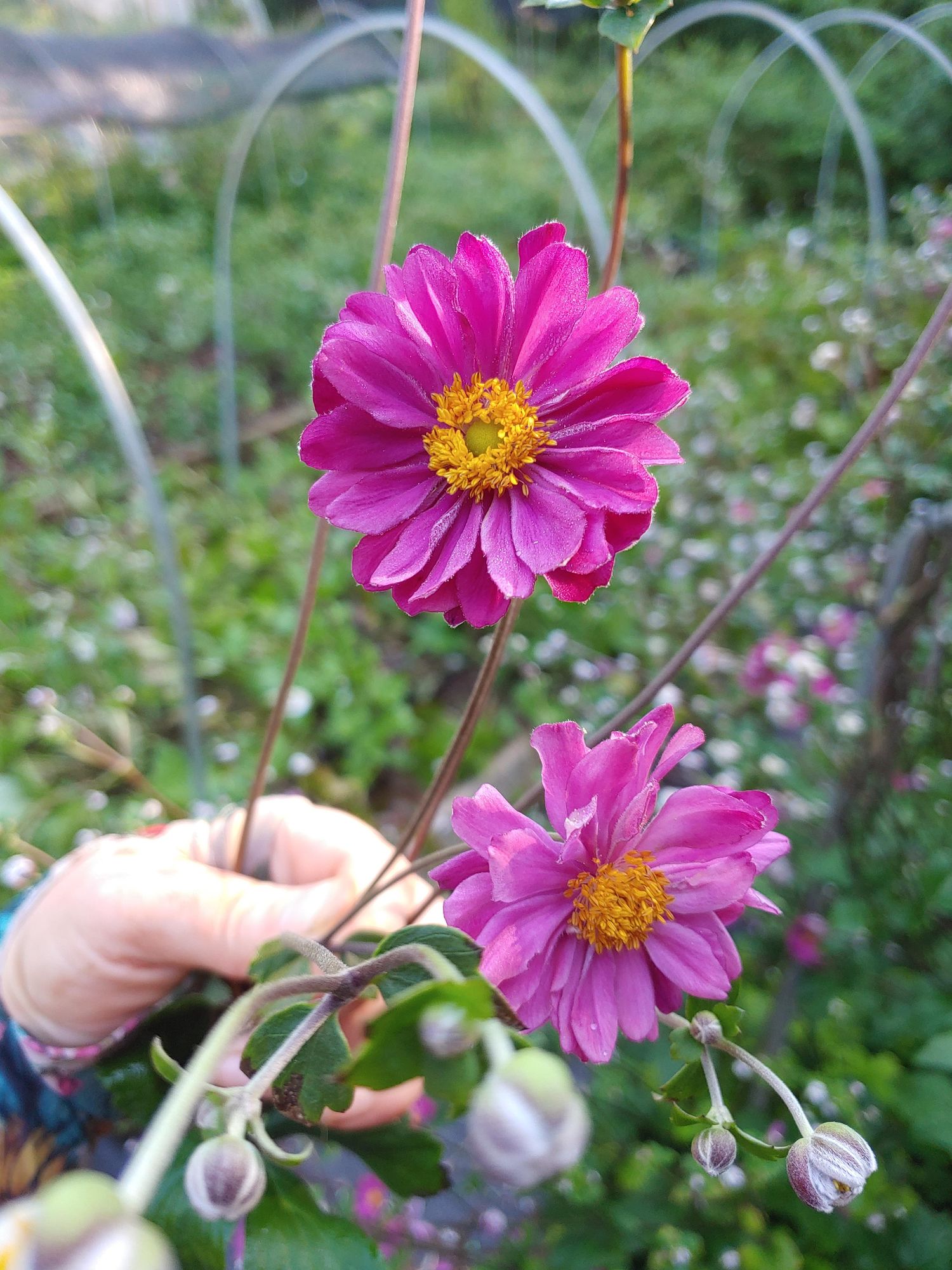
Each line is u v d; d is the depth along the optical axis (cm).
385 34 204
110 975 22
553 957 16
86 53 161
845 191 200
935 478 55
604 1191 35
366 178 207
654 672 63
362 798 62
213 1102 12
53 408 109
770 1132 35
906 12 206
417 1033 11
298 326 138
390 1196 37
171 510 88
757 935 42
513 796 61
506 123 245
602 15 18
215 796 60
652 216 179
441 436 16
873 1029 39
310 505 16
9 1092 23
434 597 16
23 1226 8
